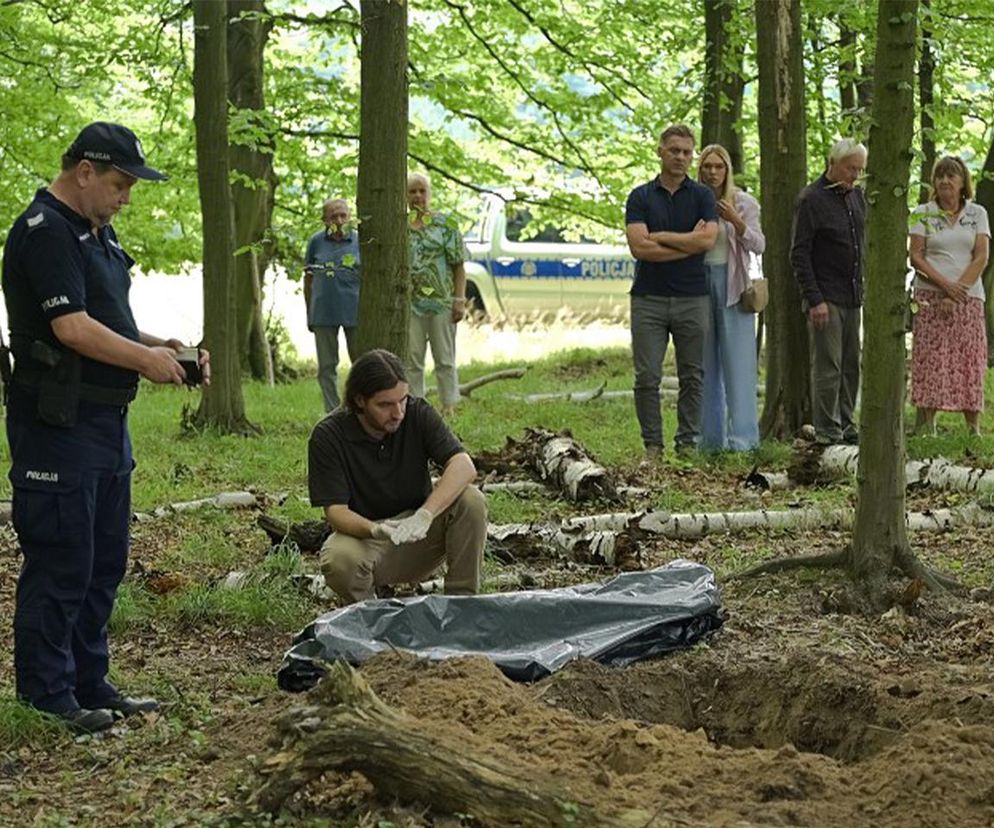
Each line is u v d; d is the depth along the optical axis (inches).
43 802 232.8
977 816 198.4
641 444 601.3
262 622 352.2
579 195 807.1
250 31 857.5
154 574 373.7
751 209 564.4
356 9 693.9
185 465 575.2
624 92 825.5
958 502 470.0
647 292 552.4
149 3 815.7
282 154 894.4
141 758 251.4
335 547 324.8
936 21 499.5
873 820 199.8
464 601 304.0
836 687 259.3
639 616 310.2
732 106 730.2
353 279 682.2
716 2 714.2
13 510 266.4
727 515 440.8
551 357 1010.1
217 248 665.0
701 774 212.2
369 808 206.7
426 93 826.8
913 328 590.2
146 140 965.8
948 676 275.3
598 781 207.0
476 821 200.7
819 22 736.3
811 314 556.7
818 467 511.5
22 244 258.7
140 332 273.1
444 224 670.5
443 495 321.7
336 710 206.5
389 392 318.3
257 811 208.4
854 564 360.8
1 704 266.5
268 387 893.8
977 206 580.1
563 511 471.8
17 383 263.0
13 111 888.3
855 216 559.2
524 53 869.2
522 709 240.7
